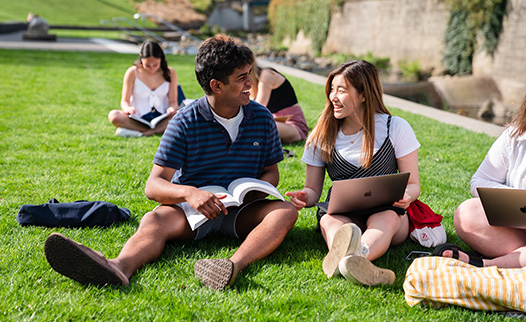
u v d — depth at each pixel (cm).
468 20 1853
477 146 606
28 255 275
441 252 270
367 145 289
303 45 3378
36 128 613
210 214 261
